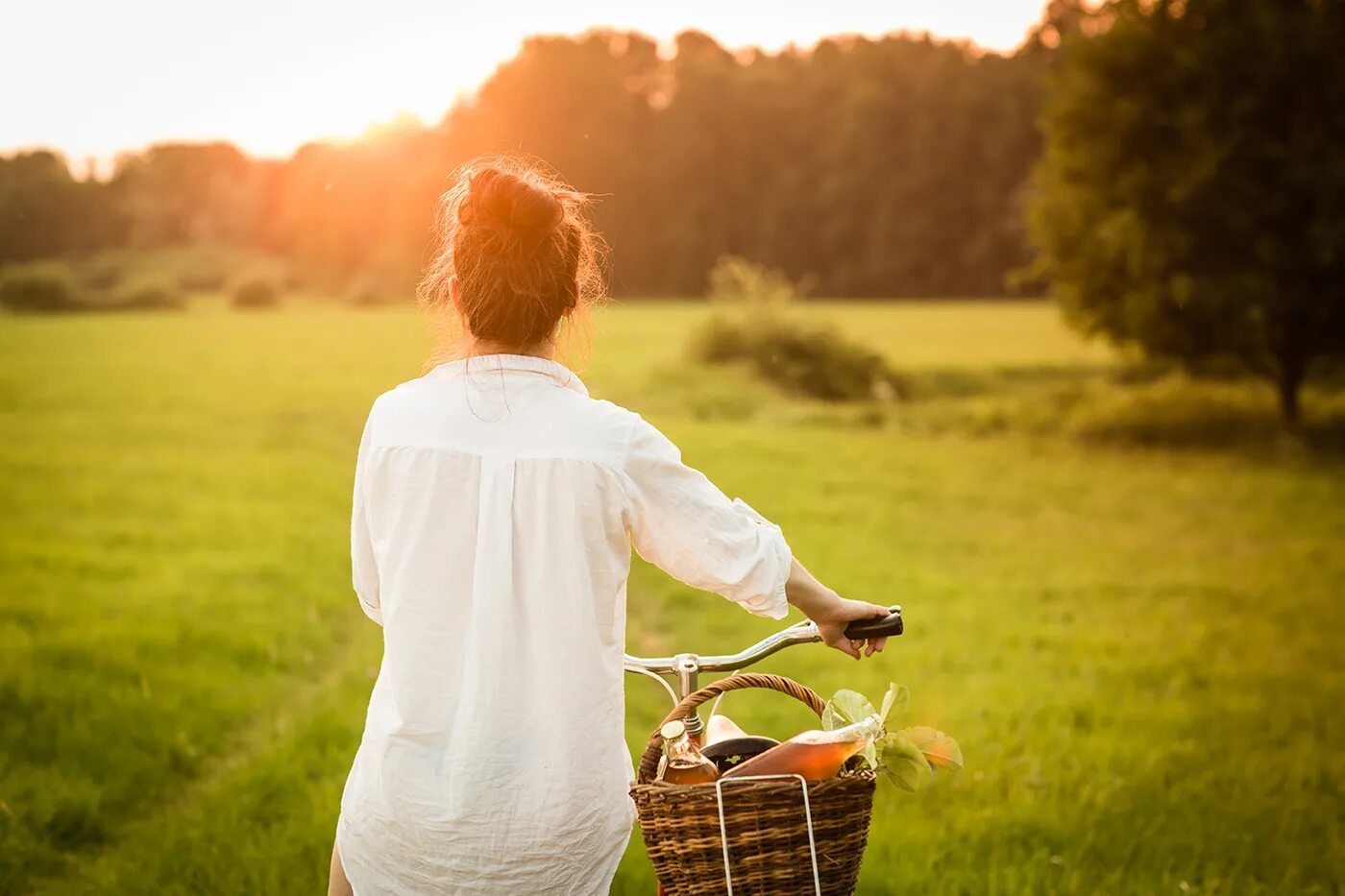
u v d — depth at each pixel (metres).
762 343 28.84
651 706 6.09
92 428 17.94
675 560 1.84
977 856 3.99
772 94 93.38
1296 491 14.68
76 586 8.14
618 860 1.86
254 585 8.51
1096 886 3.74
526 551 1.79
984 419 22.62
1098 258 20.81
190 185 109.88
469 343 1.94
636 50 103.50
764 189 92.38
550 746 1.76
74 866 3.86
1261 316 19.53
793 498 12.79
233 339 41.38
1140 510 13.15
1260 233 19.66
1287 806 4.62
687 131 93.19
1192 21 20.69
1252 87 20.06
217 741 5.10
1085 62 21.14
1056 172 21.84
